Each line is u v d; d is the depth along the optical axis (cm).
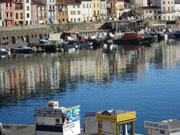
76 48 18950
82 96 8544
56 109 4678
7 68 12838
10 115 7156
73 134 4778
